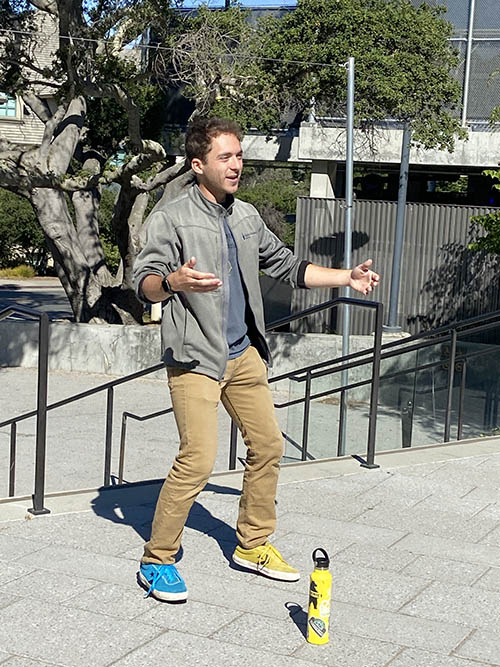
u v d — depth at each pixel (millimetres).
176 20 20562
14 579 4793
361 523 5773
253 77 19188
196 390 4398
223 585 4770
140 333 19109
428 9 19781
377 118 19219
